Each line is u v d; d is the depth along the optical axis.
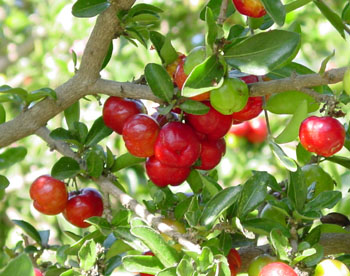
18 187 1.27
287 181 0.77
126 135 0.74
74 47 1.34
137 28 0.76
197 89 0.69
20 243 0.82
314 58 1.37
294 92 0.73
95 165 0.76
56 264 0.78
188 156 0.72
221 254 0.69
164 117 0.75
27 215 1.26
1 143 0.77
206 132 0.73
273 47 0.70
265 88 0.71
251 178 0.73
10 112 1.29
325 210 0.85
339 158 0.78
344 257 0.75
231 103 0.70
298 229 0.73
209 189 0.73
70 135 0.78
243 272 0.76
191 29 1.39
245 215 0.72
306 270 0.70
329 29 1.28
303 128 0.70
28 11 1.68
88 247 0.72
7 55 1.61
